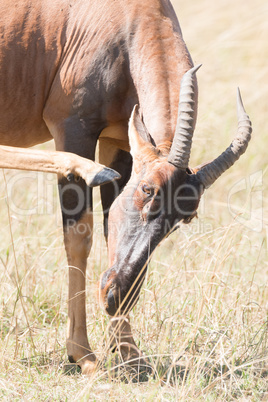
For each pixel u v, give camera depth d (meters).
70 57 18.34
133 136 16.33
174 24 18.48
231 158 16.11
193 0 43.31
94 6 18.44
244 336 18.56
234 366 16.95
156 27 18.08
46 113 18.91
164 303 20.05
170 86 17.39
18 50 18.86
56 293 21.52
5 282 21.47
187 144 15.57
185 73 15.99
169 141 16.58
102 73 18.02
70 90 18.23
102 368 17.11
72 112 18.27
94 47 18.08
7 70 18.95
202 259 23.00
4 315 20.12
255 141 31.70
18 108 19.22
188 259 22.83
